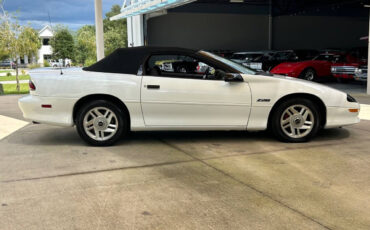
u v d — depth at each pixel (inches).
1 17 563.2
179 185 141.6
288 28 1094.4
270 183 143.3
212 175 152.9
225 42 1040.2
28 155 184.9
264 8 1061.8
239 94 196.4
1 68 2137.1
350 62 573.3
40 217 115.1
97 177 151.1
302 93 199.9
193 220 112.3
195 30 1008.2
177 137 222.1
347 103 206.4
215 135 225.9
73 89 193.3
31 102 195.9
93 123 197.0
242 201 126.2
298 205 123.0
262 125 201.6
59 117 196.4
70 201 127.0
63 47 1881.2
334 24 1140.5
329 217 114.3
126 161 173.3
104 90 192.7
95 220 112.8
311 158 175.9
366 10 1096.8
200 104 195.3
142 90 193.2
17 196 131.6
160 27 975.0
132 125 197.0
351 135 223.9
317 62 560.4
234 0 957.2
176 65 199.8
